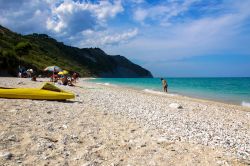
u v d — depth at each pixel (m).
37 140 7.67
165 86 38.66
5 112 11.47
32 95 17.03
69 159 6.54
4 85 27.77
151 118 14.11
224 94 39.12
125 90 39.41
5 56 68.00
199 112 18.61
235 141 10.23
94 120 11.80
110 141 8.52
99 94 27.17
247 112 20.27
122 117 13.58
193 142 9.52
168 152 7.88
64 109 14.02
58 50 187.50
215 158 7.68
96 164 6.36
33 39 172.62
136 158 7.11
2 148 6.76
